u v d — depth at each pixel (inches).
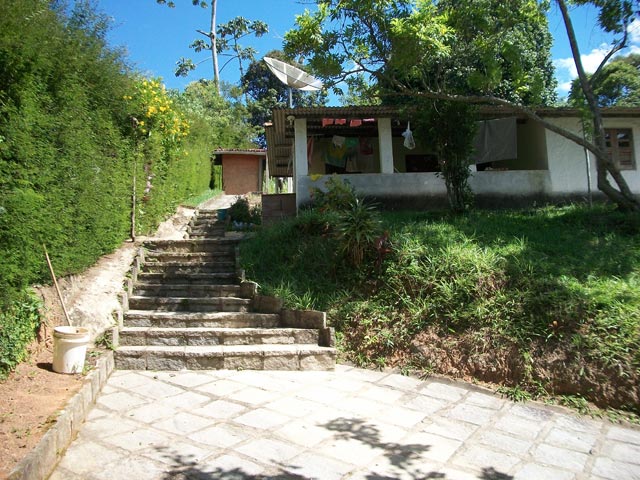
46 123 200.1
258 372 209.9
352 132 490.6
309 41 319.0
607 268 242.2
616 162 451.5
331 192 332.5
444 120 343.9
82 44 246.2
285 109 400.5
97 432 147.0
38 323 189.5
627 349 185.9
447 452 145.2
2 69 181.0
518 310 214.2
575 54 335.9
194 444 141.9
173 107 444.1
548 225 328.2
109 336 213.6
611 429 166.1
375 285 253.3
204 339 225.8
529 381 193.0
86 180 239.0
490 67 348.8
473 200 374.6
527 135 475.8
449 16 344.8
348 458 138.0
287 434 151.3
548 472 136.6
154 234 377.4
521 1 343.3
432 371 209.3
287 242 306.2
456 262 245.1
